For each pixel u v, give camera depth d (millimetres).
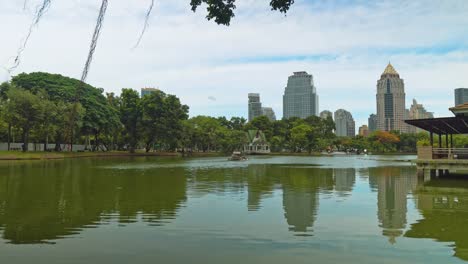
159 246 9664
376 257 8828
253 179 27281
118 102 89938
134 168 38625
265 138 129500
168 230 11297
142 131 86812
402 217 13180
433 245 9742
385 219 12836
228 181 25672
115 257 8828
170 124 87625
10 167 38438
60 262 8508
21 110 55312
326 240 10219
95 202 16250
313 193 19344
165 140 87562
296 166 45375
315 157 88688
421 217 13203
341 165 47875
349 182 25188
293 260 8633
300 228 11539
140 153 84750
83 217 13133
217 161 58094
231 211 14234
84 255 8977
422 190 20641
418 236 10625
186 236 10633
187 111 91750
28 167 38625
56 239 10289
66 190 20250
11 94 54719
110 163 48219
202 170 36781
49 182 24172
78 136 74250
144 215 13445
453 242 10000
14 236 10625
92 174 30594
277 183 24453
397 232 11062
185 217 13156
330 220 12695
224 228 11508
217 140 104375
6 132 71312
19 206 15195
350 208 14969
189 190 20531
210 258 8766
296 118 146750
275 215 13516
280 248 9516
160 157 73875
